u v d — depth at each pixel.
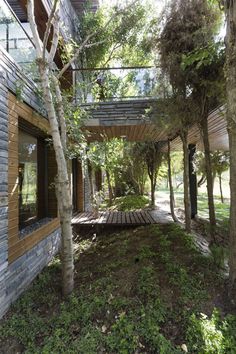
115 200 11.23
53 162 4.80
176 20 3.96
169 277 3.02
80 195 8.23
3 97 2.68
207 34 3.78
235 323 2.32
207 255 3.61
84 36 7.36
